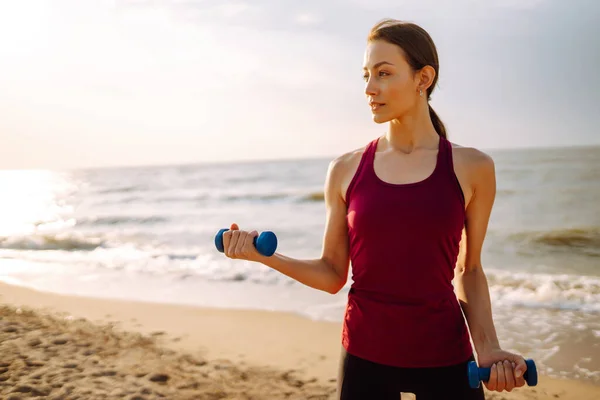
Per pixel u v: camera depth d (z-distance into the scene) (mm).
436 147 1840
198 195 36844
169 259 13305
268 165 83125
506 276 10094
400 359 1763
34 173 111188
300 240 16797
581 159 44344
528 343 6121
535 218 18922
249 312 7777
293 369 5473
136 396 4699
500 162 44531
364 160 1882
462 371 1772
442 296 1767
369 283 1812
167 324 7242
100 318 7574
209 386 5000
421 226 1720
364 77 1898
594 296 8234
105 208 32562
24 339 6285
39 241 18406
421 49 1795
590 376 5094
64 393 4715
